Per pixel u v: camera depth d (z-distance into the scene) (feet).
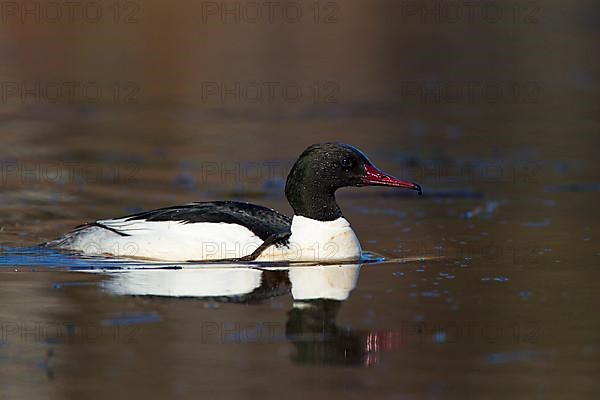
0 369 30.27
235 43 109.40
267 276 40.78
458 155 70.85
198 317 35.01
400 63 102.73
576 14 126.31
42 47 106.22
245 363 30.81
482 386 29.07
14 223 50.70
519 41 112.98
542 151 72.18
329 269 42.14
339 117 83.87
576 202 57.31
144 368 30.45
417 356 31.58
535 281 39.99
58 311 35.47
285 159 68.69
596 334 33.45
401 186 43.80
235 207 45.37
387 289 38.83
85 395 28.35
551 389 28.86
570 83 96.58
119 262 42.86
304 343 32.65
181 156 69.36
